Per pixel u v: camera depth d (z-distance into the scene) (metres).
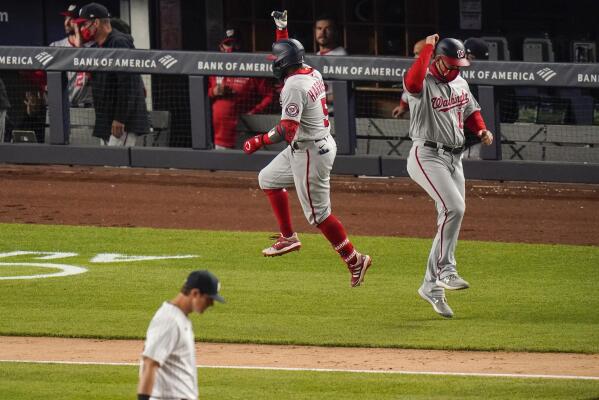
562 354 32.34
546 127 58.16
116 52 58.94
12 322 35.66
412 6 67.31
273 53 35.28
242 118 60.53
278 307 37.84
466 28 67.31
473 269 43.69
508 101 58.78
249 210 53.75
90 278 41.69
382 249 46.81
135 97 59.94
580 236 49.41
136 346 33.16
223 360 31.50
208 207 54.25
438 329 35.03
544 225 51.31
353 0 67.12
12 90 62.09
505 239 48.84
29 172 60.41
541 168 57.16
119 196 56.03
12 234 48.94
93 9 59.91
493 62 56.28
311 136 35.19
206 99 59.22
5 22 66.62
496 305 38.19
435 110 34.28
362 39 67.56
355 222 51.59
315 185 35.59
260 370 30.28
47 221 51.38
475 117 35.44
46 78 60.84
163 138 61.88
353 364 31.05
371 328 35.16
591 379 29.34
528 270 43.50
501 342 33.44
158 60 58.78
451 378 29.39
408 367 30.70
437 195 34.66
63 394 27.56
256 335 34.22
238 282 41.28
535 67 55.97
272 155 59.38
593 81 55.59
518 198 56.03
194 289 20.62
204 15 66.31
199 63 58.59
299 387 28.41
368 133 59.91
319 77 35.47
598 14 68.25
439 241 35.12
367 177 60.06
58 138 60.62
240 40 63.03
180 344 20.56
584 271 43.31
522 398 27.38
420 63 33.53
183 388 20.62
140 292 39.69
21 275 42.12
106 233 49.25
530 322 35.94
